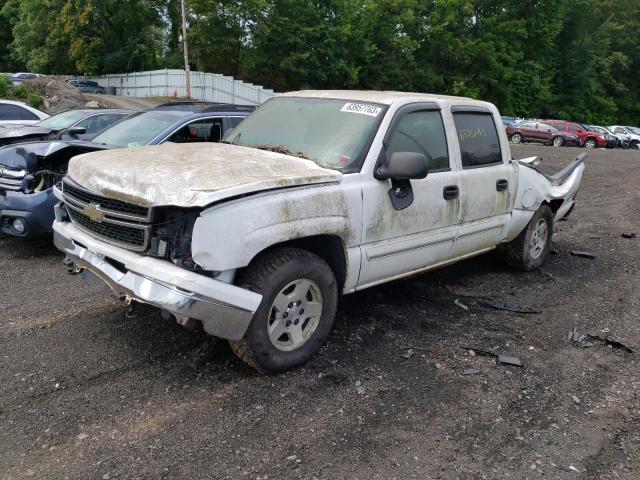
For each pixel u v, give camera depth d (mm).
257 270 3650
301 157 4305
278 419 3379
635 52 61594
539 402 3764
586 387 4004
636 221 10352
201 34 41375
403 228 4488
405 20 45375
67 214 4398
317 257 3914
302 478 2891
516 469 3070
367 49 43719
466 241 5266
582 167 7336
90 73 49031
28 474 2807
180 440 3133
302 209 3701
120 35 49250
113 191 3611
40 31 49625
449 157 4965
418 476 2963
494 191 5461
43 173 6184
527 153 25281
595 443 3344
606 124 59250
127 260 3551
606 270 6945
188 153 4141
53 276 5645
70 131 8969
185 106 8336
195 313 3342
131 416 3322
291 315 3865
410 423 3428
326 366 4039
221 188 3365
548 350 4559
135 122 7699
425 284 5961
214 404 3494
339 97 4836
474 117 5398
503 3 51719
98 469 2867
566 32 56812
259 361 3729
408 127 4594
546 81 53562
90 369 3809
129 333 4352
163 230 3475
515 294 5836
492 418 3541
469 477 2982
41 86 30438
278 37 41312
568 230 9227
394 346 4434
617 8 61875
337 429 3320
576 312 5422
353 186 4059
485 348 4504
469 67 49969
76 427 3193
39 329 4371
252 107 8539
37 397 3451
